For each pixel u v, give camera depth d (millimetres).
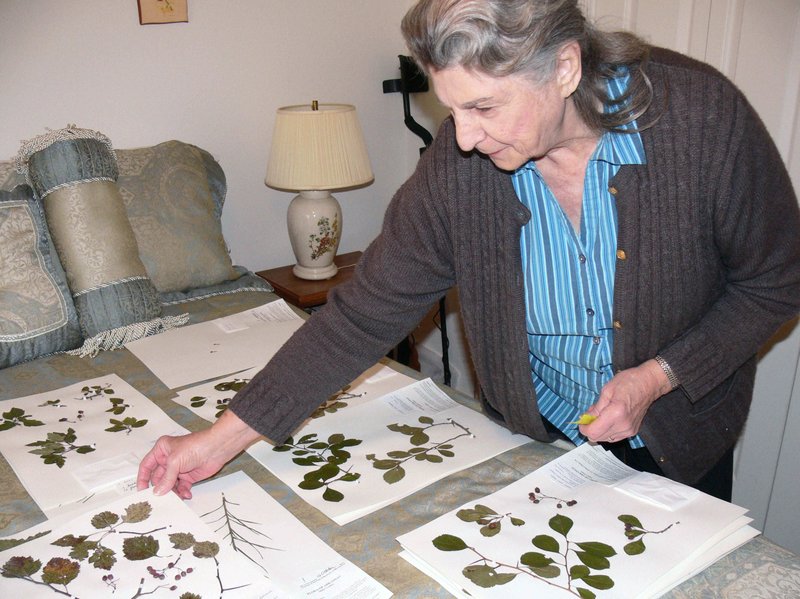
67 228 1791
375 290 1104
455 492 1073
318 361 1102
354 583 883
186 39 2303
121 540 948
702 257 997
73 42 2129
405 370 1521
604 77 946
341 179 2279
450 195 1056
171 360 1659
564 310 1075
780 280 986
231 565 903
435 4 784
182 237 2098
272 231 2656
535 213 1035
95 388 1520
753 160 942
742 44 1653
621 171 970
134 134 2297
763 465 1898
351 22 2598
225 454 1088
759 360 1825
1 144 2100
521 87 821
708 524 948
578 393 1190
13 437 1308
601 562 884
